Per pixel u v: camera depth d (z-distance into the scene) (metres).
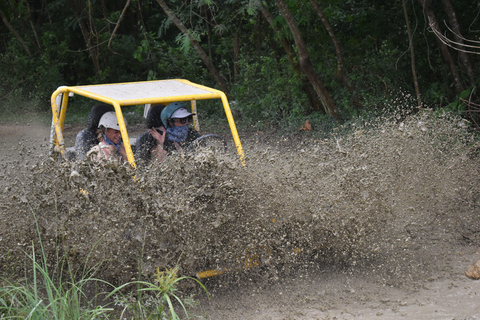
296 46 9.34
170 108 4.89
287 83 10.42
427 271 4.05
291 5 8.66
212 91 4.79
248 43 13.50
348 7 9.65
